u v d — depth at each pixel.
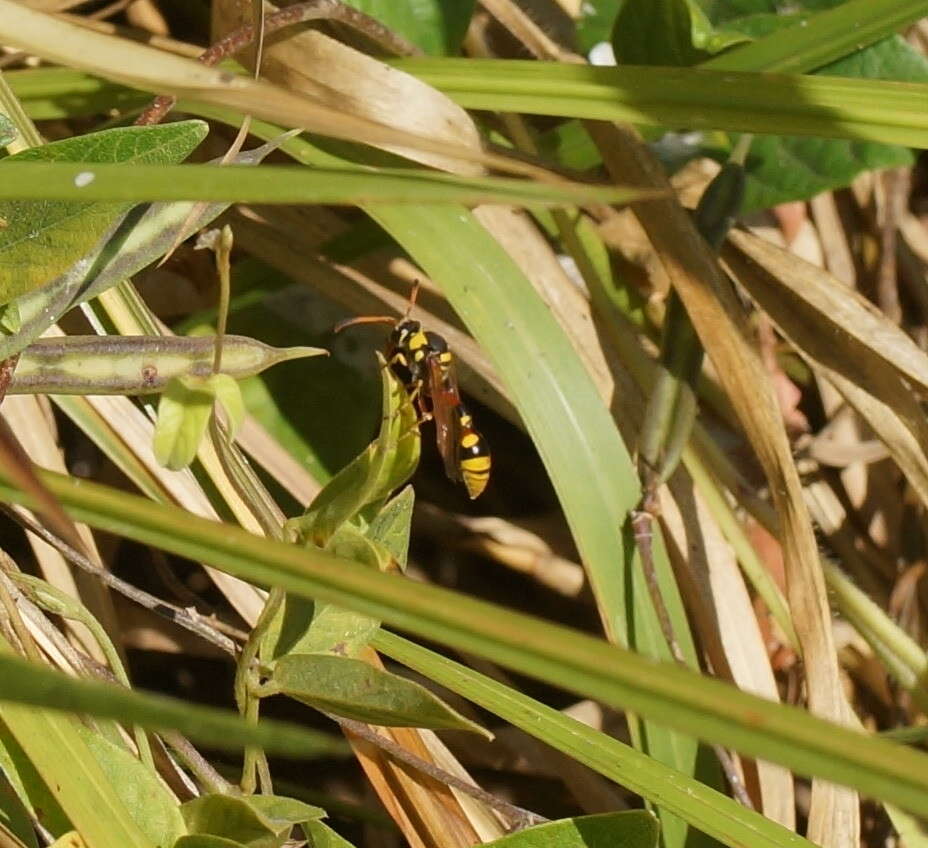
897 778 0.17
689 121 0.30
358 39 0.31
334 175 0.22
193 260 0.32
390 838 0.31
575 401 0.30
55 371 0.26
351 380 0.32
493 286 0.30
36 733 0.25
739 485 0.31
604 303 0.31
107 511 0.22
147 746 0.27
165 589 0.32
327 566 0.20
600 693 0.18
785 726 0.17
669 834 0.28
